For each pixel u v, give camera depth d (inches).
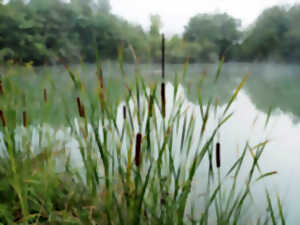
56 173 29.9
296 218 31.7
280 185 43.1
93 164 25.1
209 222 28.1
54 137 30.5
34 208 26.0
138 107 20.0
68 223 25.2
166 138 21.0
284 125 89.7
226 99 171.6
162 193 23.3
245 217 29.8
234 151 59.5
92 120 21.8
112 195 22.7
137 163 20.0
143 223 24.2
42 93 29.9
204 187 37.0
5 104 29.2
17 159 28.6
